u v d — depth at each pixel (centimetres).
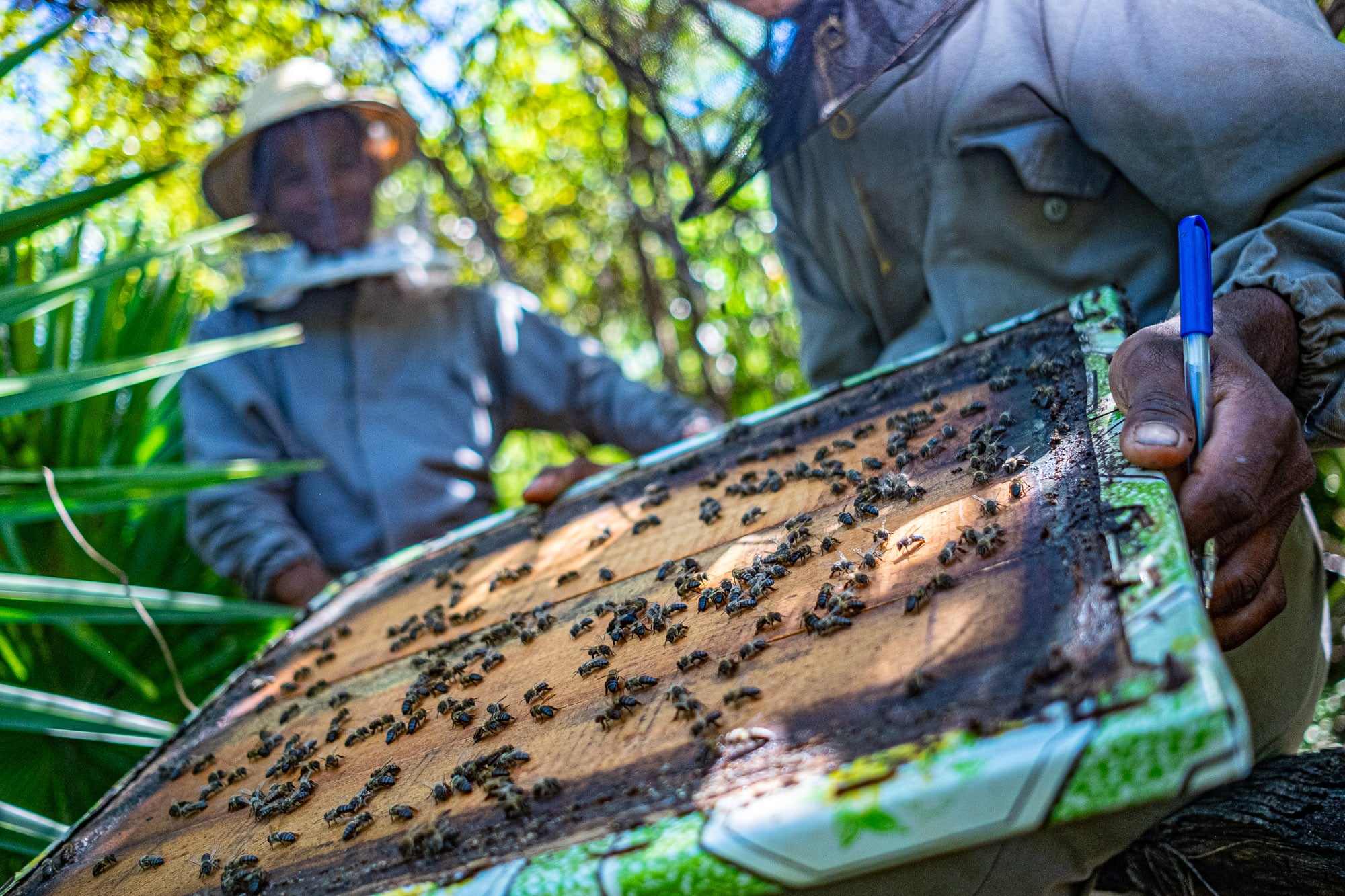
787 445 69
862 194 79
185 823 60
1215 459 42
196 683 115
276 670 78
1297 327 54
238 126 143
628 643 53
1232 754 29
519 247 241
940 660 38
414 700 60
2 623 106
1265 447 42
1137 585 35
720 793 37
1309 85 59
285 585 116
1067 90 68
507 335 137
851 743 36
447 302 134
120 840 62
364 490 123
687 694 45
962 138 72
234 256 148
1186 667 30
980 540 44
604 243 248
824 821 33
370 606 81
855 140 78
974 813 31
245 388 123
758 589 51
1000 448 52
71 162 143
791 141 63
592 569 66
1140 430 41
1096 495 43
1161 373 45
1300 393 55
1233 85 61
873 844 32
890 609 44
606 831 38
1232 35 61
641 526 69
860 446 63
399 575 85
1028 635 37
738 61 63
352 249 128
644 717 45
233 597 127
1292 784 48
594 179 240
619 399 136
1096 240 70
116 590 94
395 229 133
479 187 214
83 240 141
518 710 53
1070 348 59
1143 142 65
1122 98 65
